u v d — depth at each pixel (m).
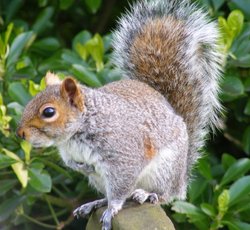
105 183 8.85
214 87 10.31
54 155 10.38
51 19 13.39
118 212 8.59
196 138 10.02
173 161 9.10
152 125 8.90
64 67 11.20
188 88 9.97
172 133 9.09
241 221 10.49
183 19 10.30
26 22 13.29
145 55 10.07
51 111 8.55
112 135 8.69
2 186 10.47
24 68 10.88
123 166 8.70
